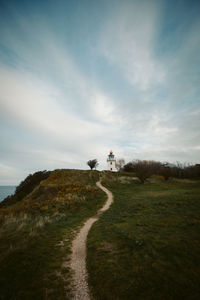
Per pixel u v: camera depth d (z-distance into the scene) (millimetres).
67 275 5699
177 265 5602
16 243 8406
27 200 25266
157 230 8922
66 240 9070
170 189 26891
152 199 18453
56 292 4820
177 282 4773
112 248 7496
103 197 23250
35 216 14594
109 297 4516
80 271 5980
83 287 5066
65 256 7156
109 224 11195
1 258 6703
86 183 34344
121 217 12742
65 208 17203
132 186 33719
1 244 8297
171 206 14172
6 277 5441
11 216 14789
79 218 14000
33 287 5027
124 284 4953
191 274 5070
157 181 40531
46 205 18312
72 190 25172
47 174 42906
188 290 4438
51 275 5680
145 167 37781
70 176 39156
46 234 10000
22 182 42594
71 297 4629
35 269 6004
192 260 5809
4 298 4535
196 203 14242
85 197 22000
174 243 7145
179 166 53594
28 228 11094
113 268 5832
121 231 9312
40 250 7652
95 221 12883
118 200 20875
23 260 6613
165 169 42594
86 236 9727
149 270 5484
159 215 11938
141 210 14148
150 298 4324
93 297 4621
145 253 6625
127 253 6840
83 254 7406
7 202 33531
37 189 29625
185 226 9156
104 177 43094
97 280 5301
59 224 12164
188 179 45375
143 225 10008
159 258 6156
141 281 4996
